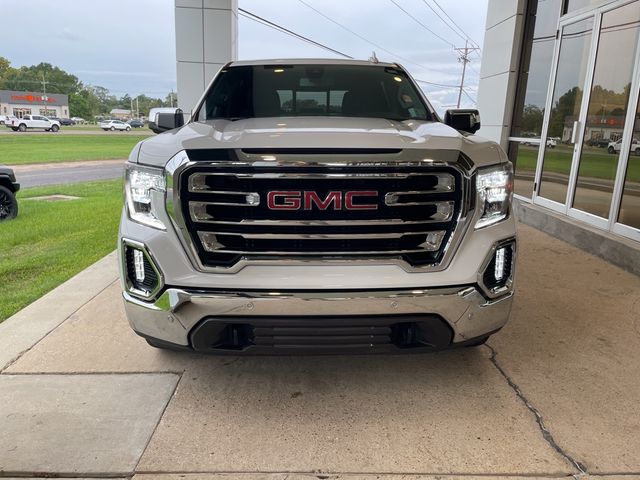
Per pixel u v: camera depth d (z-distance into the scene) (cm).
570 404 254
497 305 241
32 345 314
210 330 225
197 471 205
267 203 214
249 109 348
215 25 873
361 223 216
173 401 255
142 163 232
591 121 585
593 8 589
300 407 251
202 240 220
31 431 229
